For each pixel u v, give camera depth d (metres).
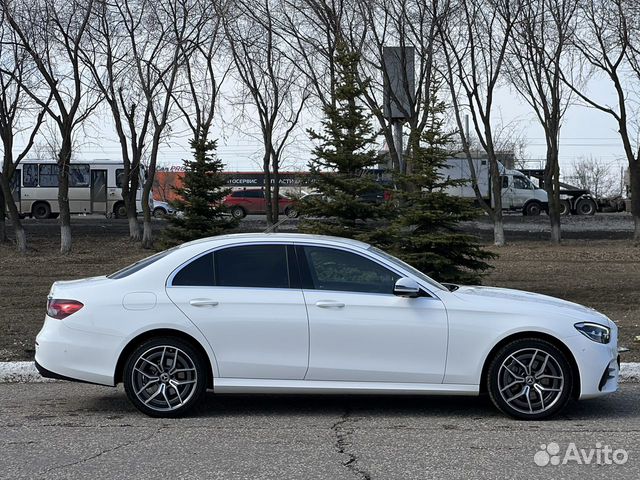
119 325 7.23
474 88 25.59
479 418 7.48
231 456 6.14
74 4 22.67
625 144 26.97
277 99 27.70
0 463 5.98
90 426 7.14
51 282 17.75
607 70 26.05
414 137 13.59
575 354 7.24
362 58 19.97
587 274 19.27
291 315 7.23
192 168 16.72
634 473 5.77
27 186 44.22
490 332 7.21
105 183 44.69
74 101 24.09
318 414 7.66
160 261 7.49
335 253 7.50
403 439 6.68
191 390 7.31
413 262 12.84
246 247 7.53
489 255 13.34
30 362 9.48
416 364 7.23
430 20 21.34
